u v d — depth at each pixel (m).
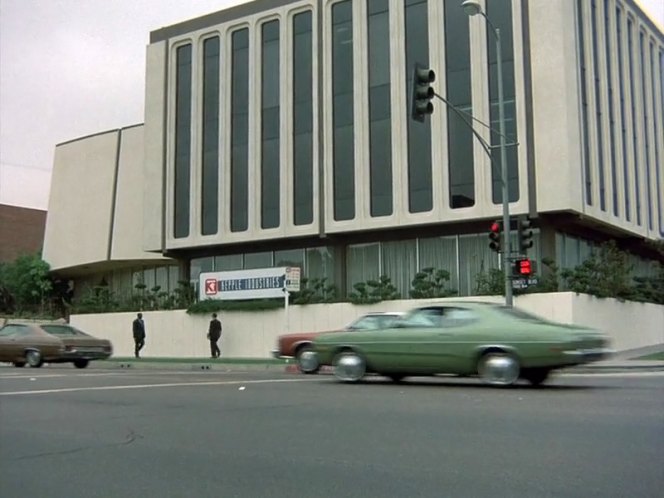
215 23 34.69
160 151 35.94
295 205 31.56
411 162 28.73
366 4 30.30
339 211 30.34
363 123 29.86
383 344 15.06
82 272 47.38
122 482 6.62
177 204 35.25
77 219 45.59
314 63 31.41
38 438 8.88
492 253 28.19
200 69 35.06
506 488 6.00
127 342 35.28
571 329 13.58
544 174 26.08
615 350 26.83
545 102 26.27
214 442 8.39
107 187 44.06
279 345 21.05
